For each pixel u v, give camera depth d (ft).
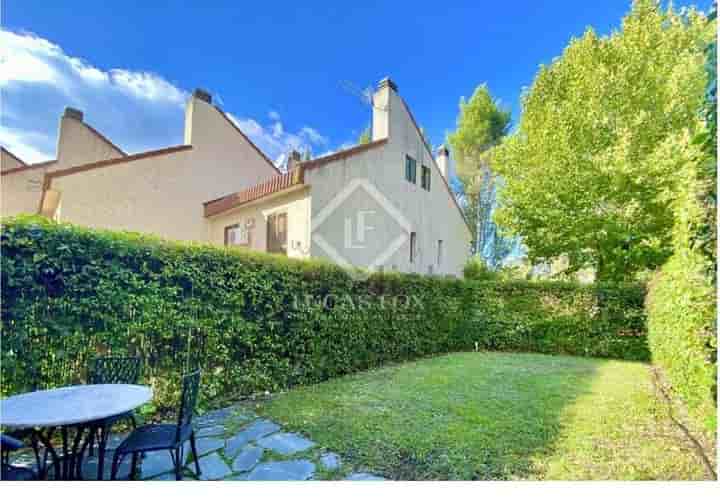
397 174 40.81
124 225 32.04
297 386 19.42
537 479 9.94
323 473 10.25
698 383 13.24
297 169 29.35
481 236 61.98
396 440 12.20
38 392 10.02
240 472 10.33
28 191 37.58
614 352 29.25
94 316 12.80
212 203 37.52
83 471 10.32
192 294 15.56
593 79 35.55
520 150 40.88
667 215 32.37
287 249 30.91
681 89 31.99
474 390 18.39
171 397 14.82
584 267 39.45
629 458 10.97
